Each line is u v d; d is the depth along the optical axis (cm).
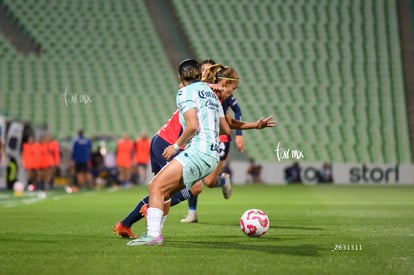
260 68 9175
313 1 9825
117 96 8625
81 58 9031
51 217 2834
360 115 8862
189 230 2239
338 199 4528
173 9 9850
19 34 9238
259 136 8406
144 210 1880
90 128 8212
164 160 2027
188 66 1706
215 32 9488
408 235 2066
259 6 9769
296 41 9481
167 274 1282
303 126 8606
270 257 1516
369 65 9362
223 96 2025
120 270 1327
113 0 9631
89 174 6431
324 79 9156
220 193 5400
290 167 7794
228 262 1434
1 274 1283
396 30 9688
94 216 2909
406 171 7969
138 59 9088
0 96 8425
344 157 8394
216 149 1684
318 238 1970
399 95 9112
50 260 1464
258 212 2003
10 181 6166
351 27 9662
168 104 8619
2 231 2158
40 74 8788
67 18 9406
